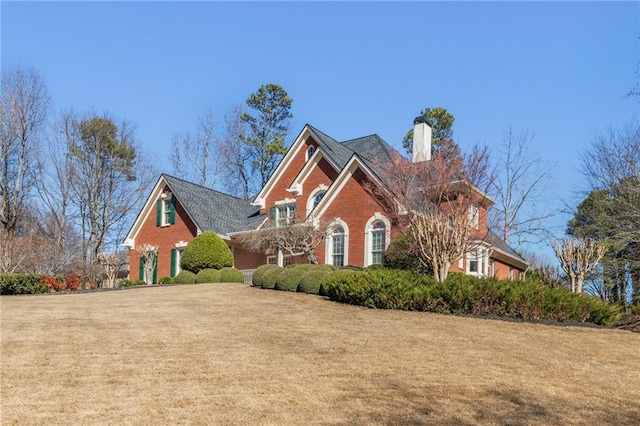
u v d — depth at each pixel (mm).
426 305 15000
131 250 32406
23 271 33156
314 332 11672
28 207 40656
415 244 17406
